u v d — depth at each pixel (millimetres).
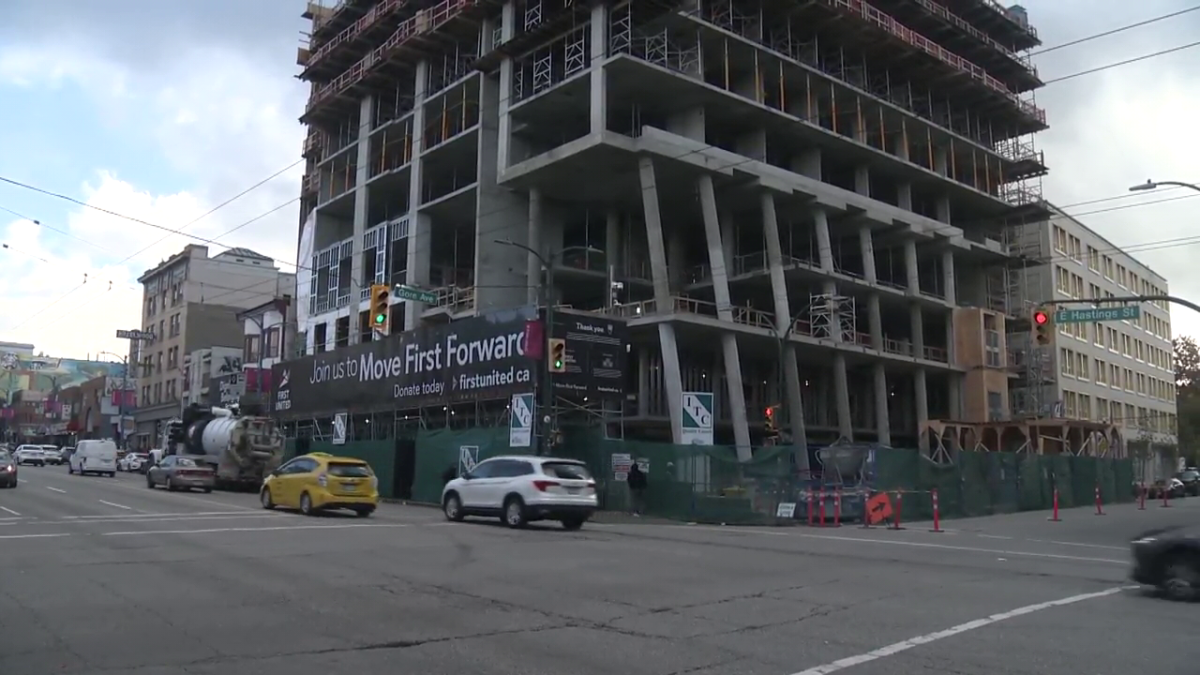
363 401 42625
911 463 34188
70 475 49938
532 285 44750
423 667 7770
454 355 36562
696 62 42969
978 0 60656
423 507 32875
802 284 51000
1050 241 69125
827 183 53250
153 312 88625
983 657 8461
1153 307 89250
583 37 41969
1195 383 96250
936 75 57281
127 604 10273
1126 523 30797
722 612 10703
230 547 15852
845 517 30016
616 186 45094
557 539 19297
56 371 134875
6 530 17828
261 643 8523
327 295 60156
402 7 53969
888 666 8078
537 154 46844
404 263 52688
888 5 55000
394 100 58312
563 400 33906
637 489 31062
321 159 65438
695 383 47844
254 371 57031
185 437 43594
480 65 46906
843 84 49906
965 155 62156
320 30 64125
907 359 54250
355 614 10039
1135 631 9812
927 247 59062
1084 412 70562
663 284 40781
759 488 29766
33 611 9750
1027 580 14258
